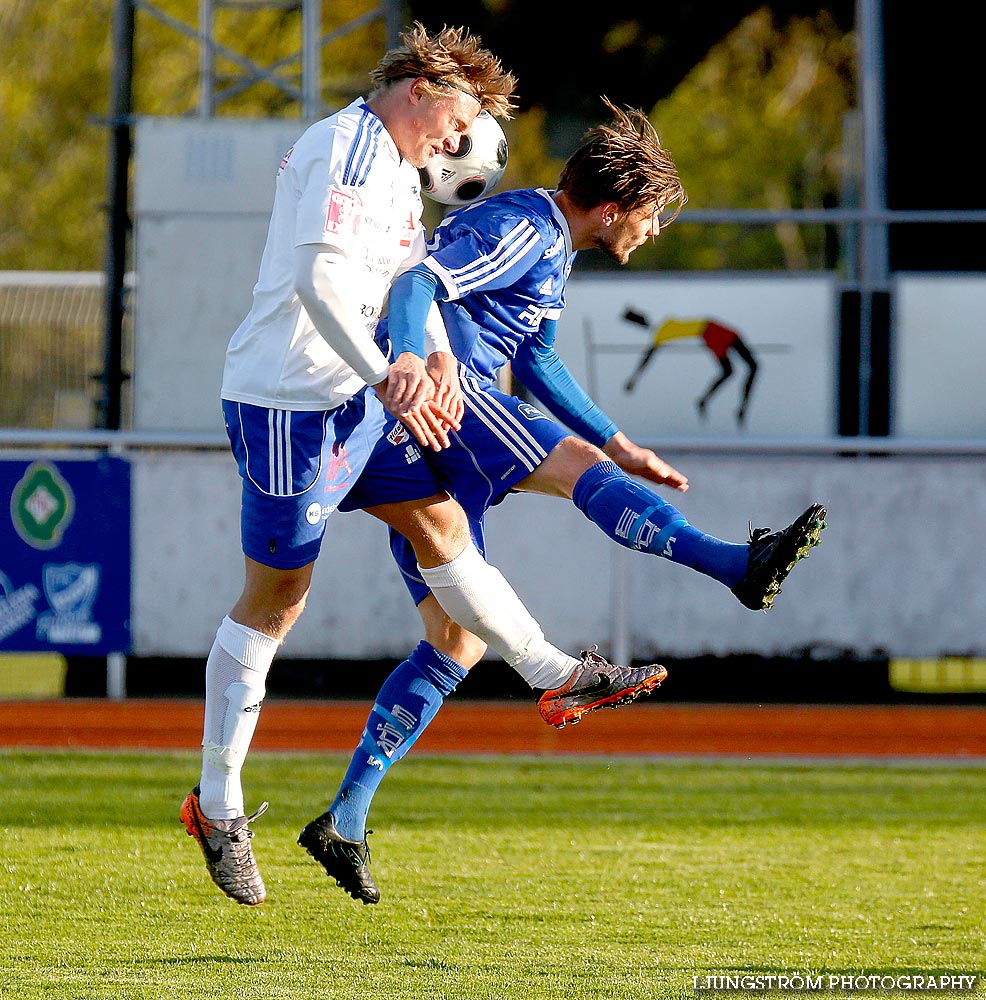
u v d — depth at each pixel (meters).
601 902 14.23
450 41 11.97
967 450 25.16
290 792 19.53
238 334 11.88
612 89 54.44
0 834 16.83
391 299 11.28
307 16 35.69
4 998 10.99
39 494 24.70
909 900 14.44
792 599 24.81
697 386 30.02
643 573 24.80
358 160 11.16
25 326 38.91
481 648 13.13
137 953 12.30
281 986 11.36
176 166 30.38
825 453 27.84
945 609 24.83
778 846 16.83
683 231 88.38
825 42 72.19
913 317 29.45
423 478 12.22
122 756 22.50
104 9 75.50
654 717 24.12
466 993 11.23
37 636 24.70
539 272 12.17
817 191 87.81
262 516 11.69
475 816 18.27
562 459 12.11
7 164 81.25
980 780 21.28
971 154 35.25
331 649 25.08
